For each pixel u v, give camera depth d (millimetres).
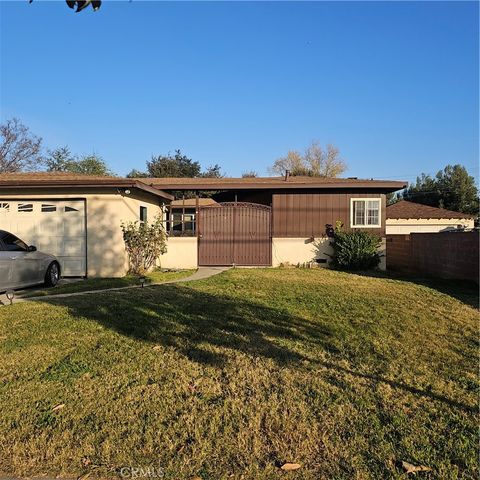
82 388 4453
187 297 9062
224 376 4766
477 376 4809
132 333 6316
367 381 4629
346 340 6066
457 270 13055
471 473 3070
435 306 8594
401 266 17766
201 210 16641
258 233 16609
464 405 4098
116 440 3508
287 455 3303
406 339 6180
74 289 10570
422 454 3291
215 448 3400
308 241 16484
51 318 7211
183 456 3301
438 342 6070
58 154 37656
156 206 17297
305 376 4750
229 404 4098
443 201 46844
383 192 16422
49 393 4344
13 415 3916
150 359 5250
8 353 5512
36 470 3182
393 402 4141
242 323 6891
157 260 16266
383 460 3225
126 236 13578
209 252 16594
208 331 6422
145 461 3250
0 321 7074
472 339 6266
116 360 5227
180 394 4309
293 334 6320
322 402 4133
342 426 3699
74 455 3324
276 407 4031
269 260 16562
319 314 7586
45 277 11219
